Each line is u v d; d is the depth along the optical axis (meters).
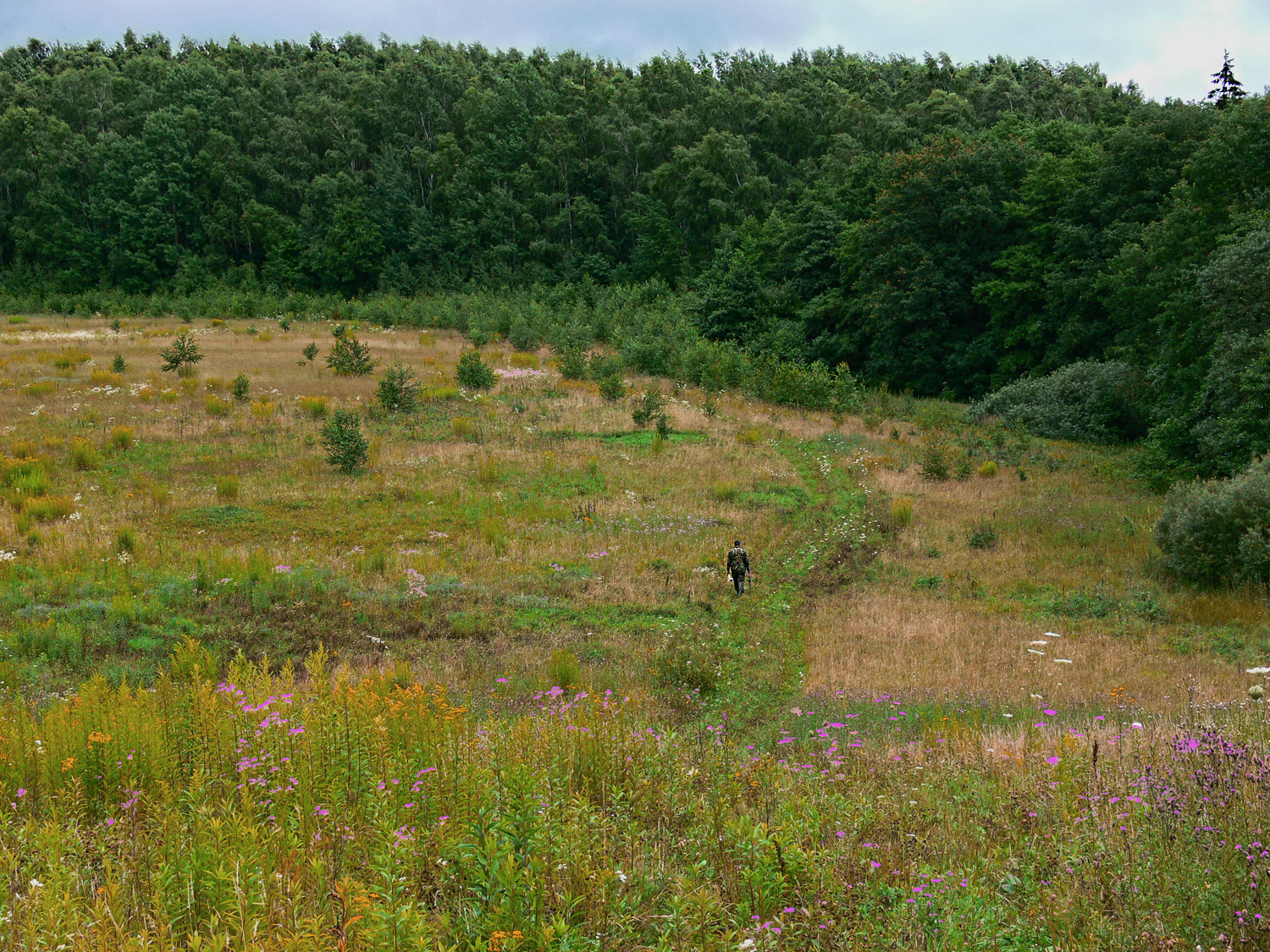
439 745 6.47
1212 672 14.33
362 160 106.44
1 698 11.48
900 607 18.23
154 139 97.94
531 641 15.74
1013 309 51.56
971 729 10.00
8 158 98.94
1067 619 17.44
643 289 82.69
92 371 39.22
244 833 4.63
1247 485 19.16
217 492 24.25
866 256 57.09
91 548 19.12
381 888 4.27
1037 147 57.75
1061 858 4.97
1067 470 32.53
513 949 3.91
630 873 5.26
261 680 8.31
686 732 10.38
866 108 91.81
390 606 17.06
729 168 91.75
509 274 92.38
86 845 5.48
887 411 45.38
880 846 5.77
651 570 20.14
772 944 4.33
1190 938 4.20
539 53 139.62
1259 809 5.19
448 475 27.22
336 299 79.31
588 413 36.81
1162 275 32.09
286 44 145.12
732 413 40.03
